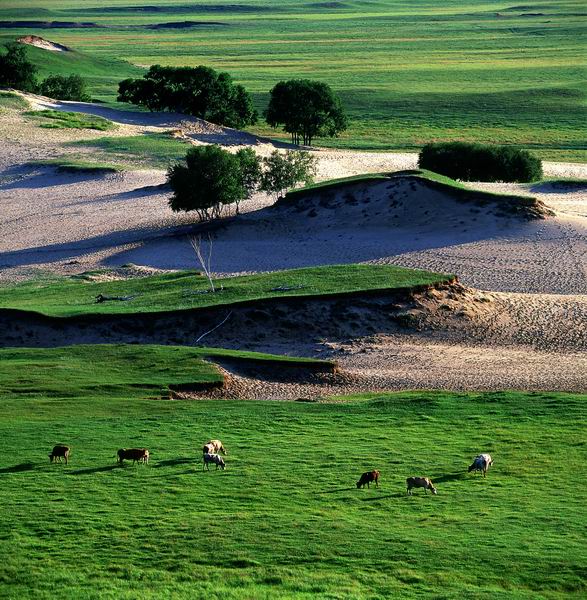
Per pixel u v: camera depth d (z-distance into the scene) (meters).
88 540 132.75
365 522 137.12
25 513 141.62
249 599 113.94
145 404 197.50
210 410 193.50
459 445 169.88
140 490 150.62
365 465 160.75
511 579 119.38
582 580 118.69
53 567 124.62
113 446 171.75
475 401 195.00
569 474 154.88
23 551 129.50
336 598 113.69
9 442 173.38
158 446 171.75
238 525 136.62
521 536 131.38
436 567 122.75
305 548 128.75
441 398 197.38
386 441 173.00
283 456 165.62
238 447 171.00
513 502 143.88
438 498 145.88
